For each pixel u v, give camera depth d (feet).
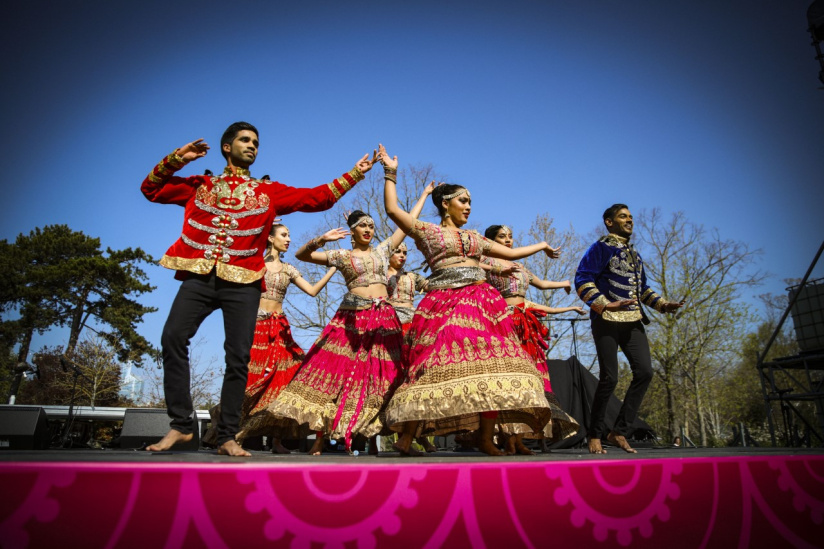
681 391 65.77
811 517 6.52
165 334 8.94
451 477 4.86
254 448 21.01
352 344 13.34
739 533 6.07
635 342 14.11
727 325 62.03
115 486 3.98
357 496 4.52
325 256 13.99
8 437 16.52
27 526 3.77
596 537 5.32
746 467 6.29
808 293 28.17
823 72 30.12
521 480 5.13
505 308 10.72
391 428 10.30
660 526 5.67
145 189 9.47
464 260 11.08
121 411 29.89
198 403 68.28
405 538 4.59
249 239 9.56
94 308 88.84
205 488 4.15
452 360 9.72
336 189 10.52
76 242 91.35
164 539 4.00
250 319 9.43
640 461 5.75
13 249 87.10
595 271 14.33
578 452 15.14
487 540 4.87
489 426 10.37
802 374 63.10
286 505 4.31
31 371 29.55
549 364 22.09
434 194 12.18
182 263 9.07
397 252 18.72
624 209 15.19
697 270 63.46
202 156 9.41
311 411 12.57
